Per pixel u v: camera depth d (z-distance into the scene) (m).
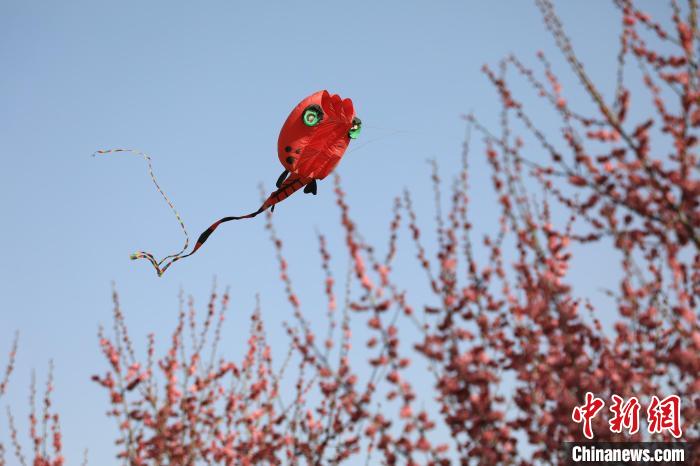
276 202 12.12
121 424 13.55
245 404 14.05
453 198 10.20
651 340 9.85
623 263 9.08
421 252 10.15
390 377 8.98
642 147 8.79
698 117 8.74
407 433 8.80
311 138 12.08
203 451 13.80
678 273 8.59
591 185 9.08
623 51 9.20
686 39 8.98
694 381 8.83
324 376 9.95
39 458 14.70
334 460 11.88
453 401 9.62
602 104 8.95
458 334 9.45
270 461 12.59
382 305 9.09
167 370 14.57
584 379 9.05
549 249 9.79
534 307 9.38
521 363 9.68
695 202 8.59
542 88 9.40
